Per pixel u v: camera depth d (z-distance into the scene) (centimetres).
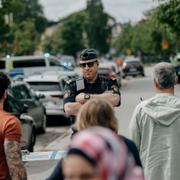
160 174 687
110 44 16338
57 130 2330
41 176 1333
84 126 480
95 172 331
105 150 331
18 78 2855
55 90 2455
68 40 13425
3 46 4425
